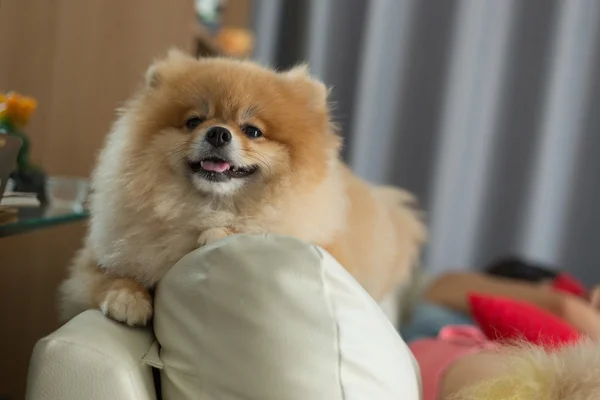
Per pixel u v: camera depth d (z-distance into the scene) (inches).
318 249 34.1
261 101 48.4
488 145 118.9
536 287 85.3
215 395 33.4
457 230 119.7
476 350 57.8
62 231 75.8
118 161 46.3
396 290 80.0
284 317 32.4
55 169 71.8
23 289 71.1
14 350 70.8
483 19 115.0
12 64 65.2
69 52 71.7
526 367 37.6
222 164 45.9
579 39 113.7
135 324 39.7
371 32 115.0
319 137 50.9
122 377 33.5
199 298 34.6
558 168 116.6
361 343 33.4
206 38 90.6
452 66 115.4
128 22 77.8
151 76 49.8
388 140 121.3
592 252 117.8
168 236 44.4
